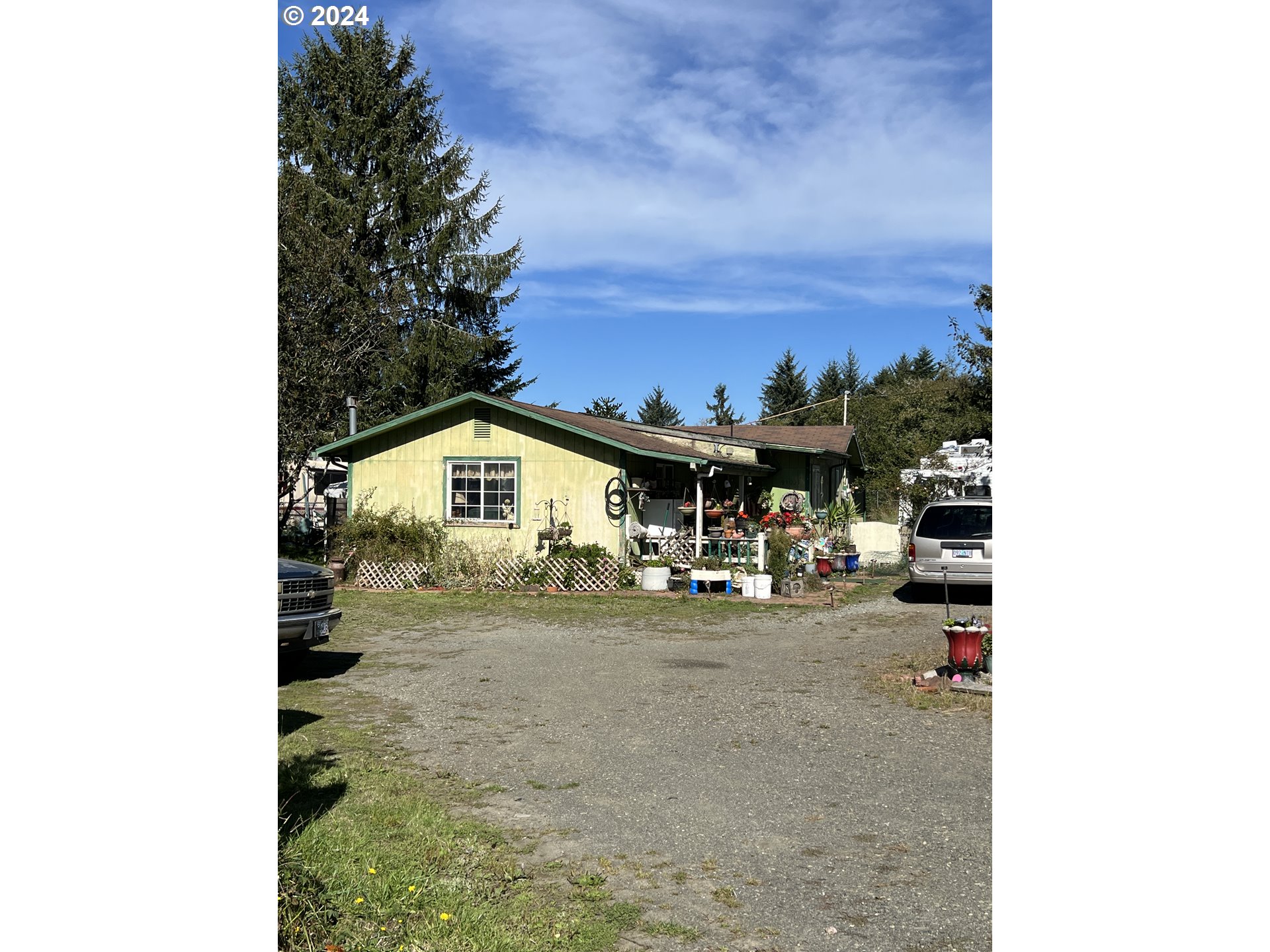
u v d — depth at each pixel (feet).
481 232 108.06
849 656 31.17
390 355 100.99
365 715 23.15
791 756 19.30
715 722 22.30
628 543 52.24
